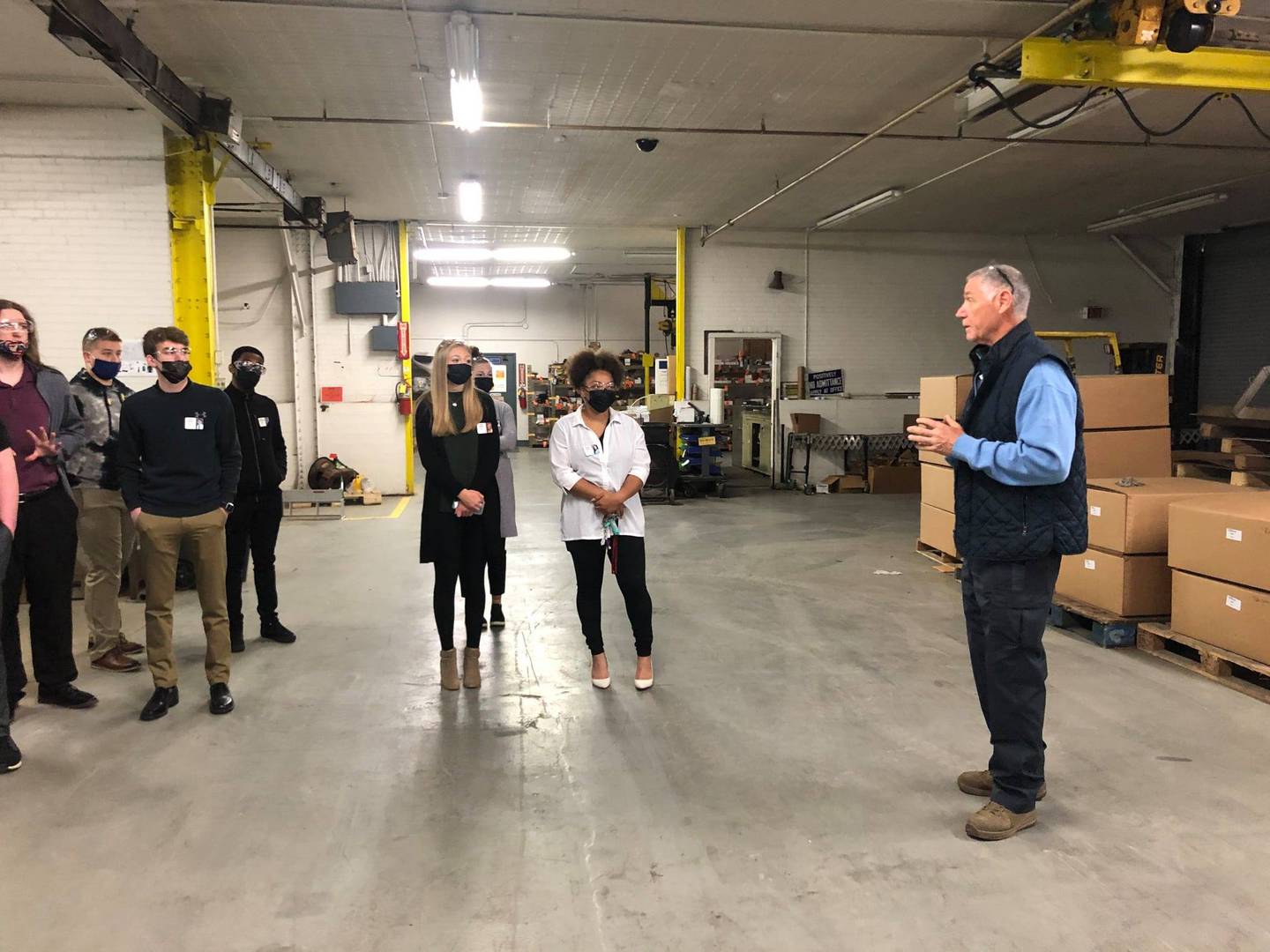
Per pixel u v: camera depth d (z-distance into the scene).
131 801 2.48
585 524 3.31
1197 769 2.66
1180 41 3.79
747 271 10.46
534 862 2.16
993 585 2.19
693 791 2.55
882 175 7.86
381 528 7.43
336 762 2.75
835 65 5.16
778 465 10.54
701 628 4.30
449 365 3.29
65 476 3.24
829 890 2.04
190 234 5.55
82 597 4.93
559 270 14.68
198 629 4.27
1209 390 10.77
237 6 4.30
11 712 3.12
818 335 10.62
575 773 2.67
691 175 7.80
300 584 5.30
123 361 5.42
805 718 3.11
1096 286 10.94
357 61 5.04
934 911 1.95
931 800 2.48
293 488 9.17
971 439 2.13
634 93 5.62
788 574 5.54
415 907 1.98
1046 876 2.08
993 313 2.17
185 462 3.04
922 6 4.38
